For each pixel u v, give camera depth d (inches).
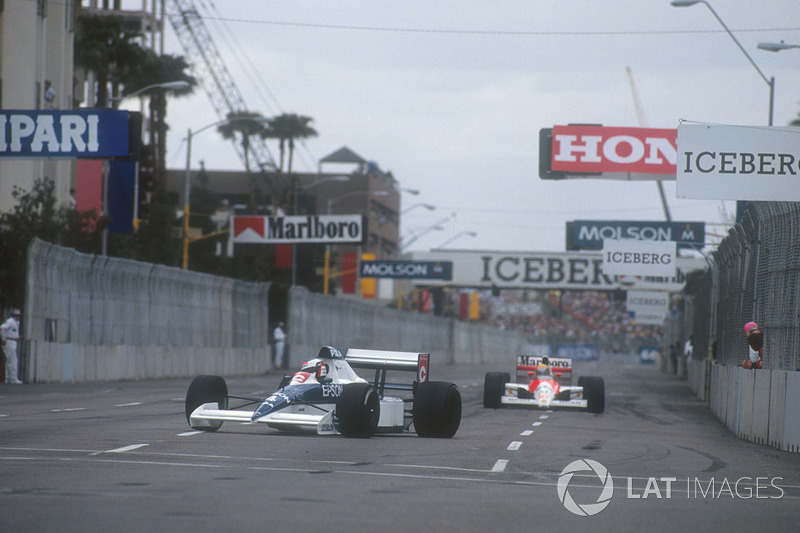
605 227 7741.1
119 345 5610.2
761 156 2778.1
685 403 5108.3
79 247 6166.3
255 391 4594.0
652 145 4269.2
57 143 5068.9
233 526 1160.8
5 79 7170.3
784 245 2792.8
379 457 1920.5
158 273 6102.4
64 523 1154.7
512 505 1401.3
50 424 2509.8
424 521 1238.9
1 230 5433.1
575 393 4104.3
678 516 1387.8
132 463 1702.8
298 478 1581.0
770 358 2920.8
